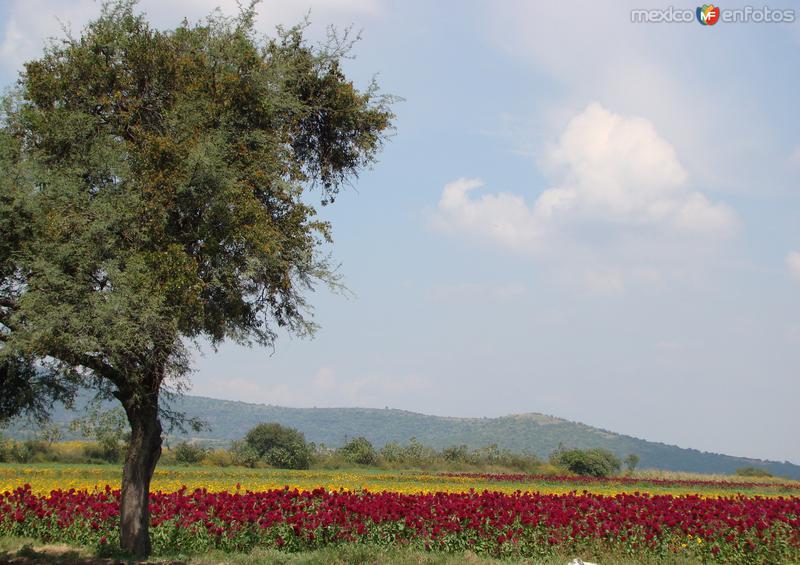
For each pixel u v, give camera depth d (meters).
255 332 17.19
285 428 74.94
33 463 53.84
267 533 18.61
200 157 14.27
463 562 16.25
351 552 16.67
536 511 19.34
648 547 18.09
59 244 13.75
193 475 48.72
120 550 16.02
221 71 16.16
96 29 15.98
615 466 84.19
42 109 15.47
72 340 13.25
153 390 15.60
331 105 18.19
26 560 15.57
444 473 67.56
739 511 21.11
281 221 16.45
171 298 14.16
